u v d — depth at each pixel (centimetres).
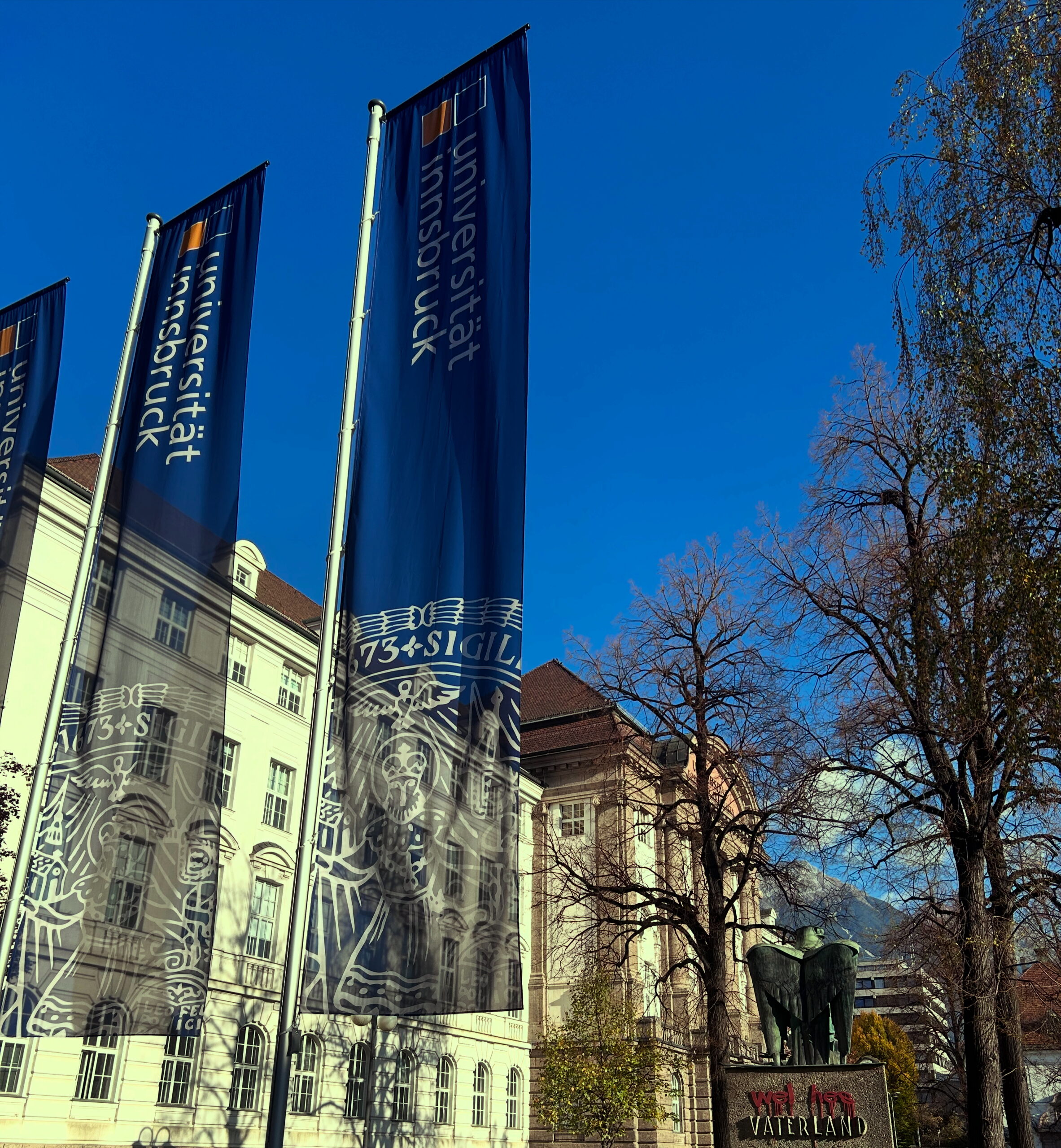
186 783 1226
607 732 4206
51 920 1224
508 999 954
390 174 1395
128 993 1151
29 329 1866
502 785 1034
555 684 5216
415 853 1046
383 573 1177
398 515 1198
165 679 1291
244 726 3139
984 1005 1667
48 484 2559
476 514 1156
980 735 1617
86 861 1238
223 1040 2775
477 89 1362
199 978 1134
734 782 2414
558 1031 3769
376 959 1018
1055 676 1191
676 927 2438
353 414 1289
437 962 996
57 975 1194
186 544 1345
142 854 1215
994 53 1320
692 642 2494
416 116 1408
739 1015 3391
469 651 1102
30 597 2483
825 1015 1269
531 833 4444
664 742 3075
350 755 1116
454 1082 3691
